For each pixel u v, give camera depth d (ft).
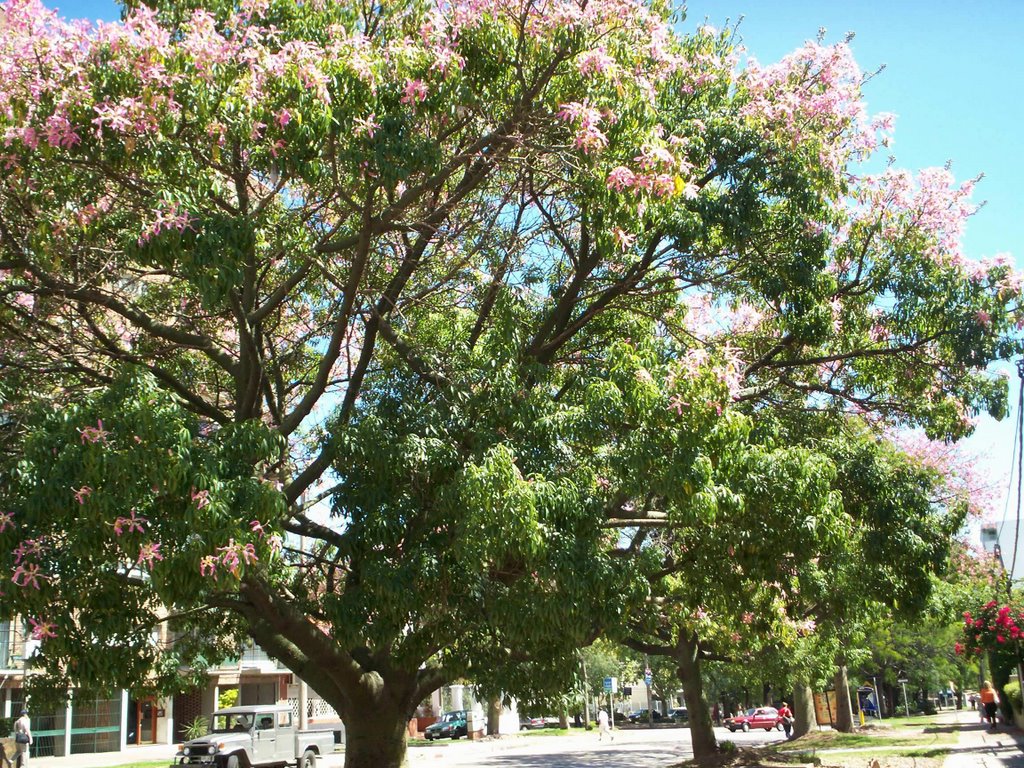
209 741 76.69
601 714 140.26
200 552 20.94
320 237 31.91
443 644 27.76
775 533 29.17
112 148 24.85
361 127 26.68
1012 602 73.10
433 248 36.42
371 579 25.59
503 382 28.12
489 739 151.74
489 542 23.89
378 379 32.32
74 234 28.40
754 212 34.14
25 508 21.65
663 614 45.65
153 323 31.19
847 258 39.01
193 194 25.48
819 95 36.32
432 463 26.66
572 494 25.46
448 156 31.14
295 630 31.04
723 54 37.01
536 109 29.37
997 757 63.46
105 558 22.72
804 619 61.16
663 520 31.30
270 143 25.80
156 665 36.60
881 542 38.93
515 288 33.81
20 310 30.42
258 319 29.68
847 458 38.96
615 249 28.89
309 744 89.10
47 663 27.22
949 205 38.50
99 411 22.11
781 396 42.11
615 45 29.32
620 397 26.43
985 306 37.11
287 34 28.58
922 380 39.99
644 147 27.45
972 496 78.48
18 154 24.75
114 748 113.09
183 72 25.08
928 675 177.06
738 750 78.28
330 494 28.86
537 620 25.14
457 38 28.84
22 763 74.90
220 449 23.21
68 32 24.91
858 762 65.98
